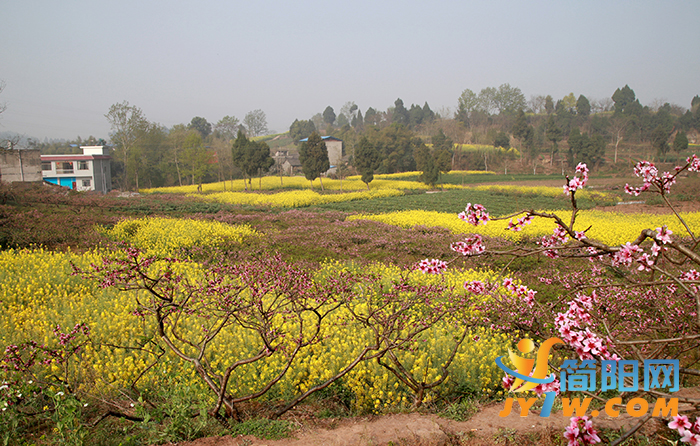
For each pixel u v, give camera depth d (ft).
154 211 90.99
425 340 21.25
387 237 59.16
